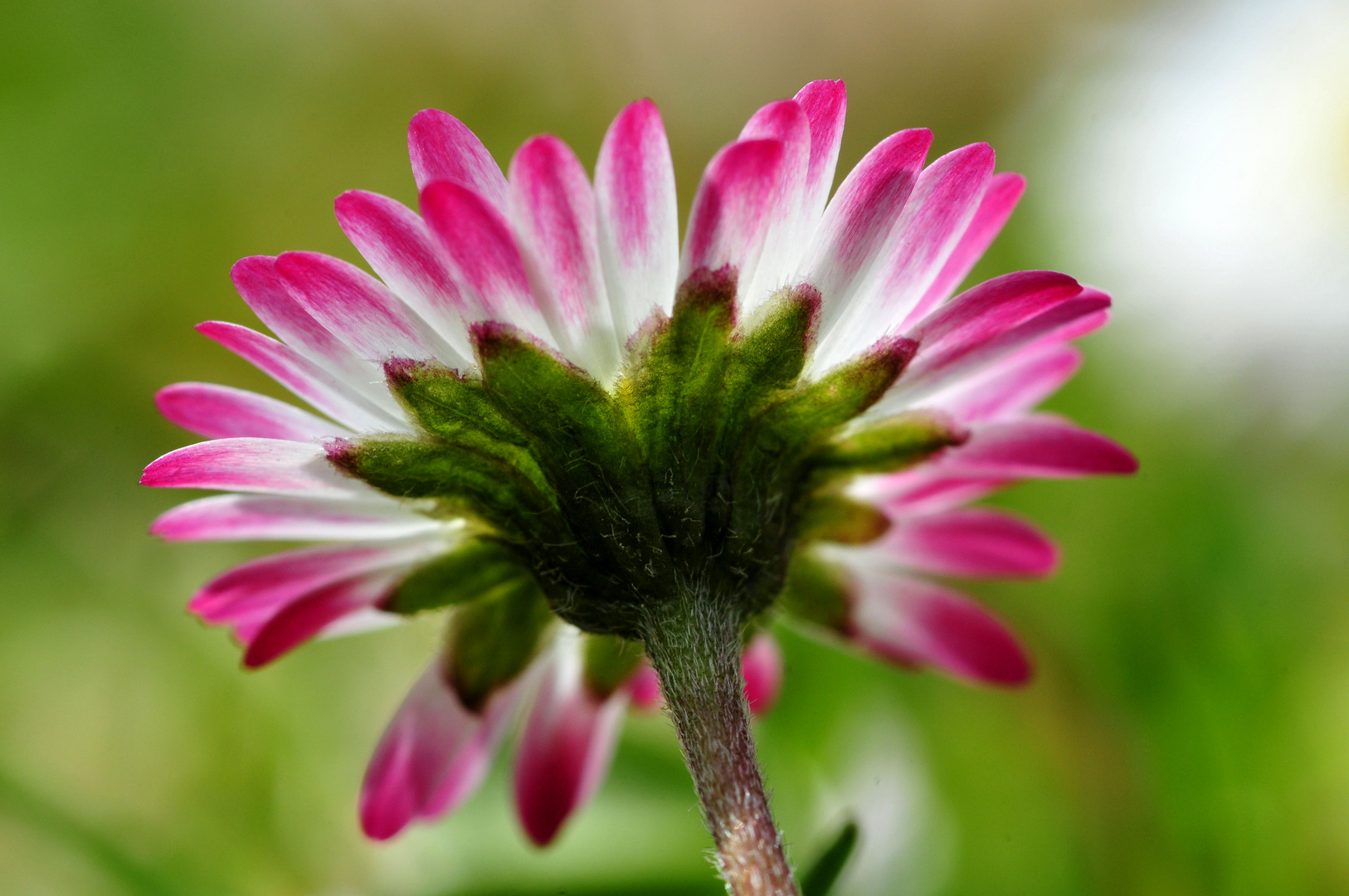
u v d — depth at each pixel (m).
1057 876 0.10
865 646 0.09
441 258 0.08
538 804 0.09
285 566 0.08
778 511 0.08
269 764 0.12
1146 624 0.11
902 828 0.10
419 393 0.08
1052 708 0.11
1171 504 0.11
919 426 0.08
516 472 0.08
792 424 0.08
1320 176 0.13
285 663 0.12
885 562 0.09
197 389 0.08
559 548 0.08
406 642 0.13
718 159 0.08
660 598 0.08
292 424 0.08
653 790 0.10
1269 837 0.10
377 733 0.13
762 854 0.08
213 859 0.10
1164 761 0.10
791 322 0.08
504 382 0.08
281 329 0.08
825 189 0.08
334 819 0.11
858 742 0.10
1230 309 0.13
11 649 0.13
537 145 0.08
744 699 0.08
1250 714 0.10
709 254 0.08
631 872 0.10
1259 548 0.11
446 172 0.08
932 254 0.08
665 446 0.08
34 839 0.11
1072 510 0.12
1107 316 0.08
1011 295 0.08
